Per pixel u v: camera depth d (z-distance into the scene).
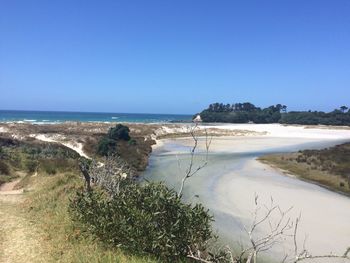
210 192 31.59
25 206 17.38
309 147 71.50
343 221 25.39
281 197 31.06
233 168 44.28
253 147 68.81
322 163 49.38
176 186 33.31
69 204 14.92
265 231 22.58
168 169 42.62
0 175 25.55
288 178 39.88
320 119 152.50
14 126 74.94
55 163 26.95
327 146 73.44
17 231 13.77
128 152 48.75
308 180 39.44
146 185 13.58
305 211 27.31
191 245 12.23
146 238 12.14
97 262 11.05
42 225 14.28
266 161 50.94
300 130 112.44
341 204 29.86
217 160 50.62
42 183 21.56
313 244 21.09
